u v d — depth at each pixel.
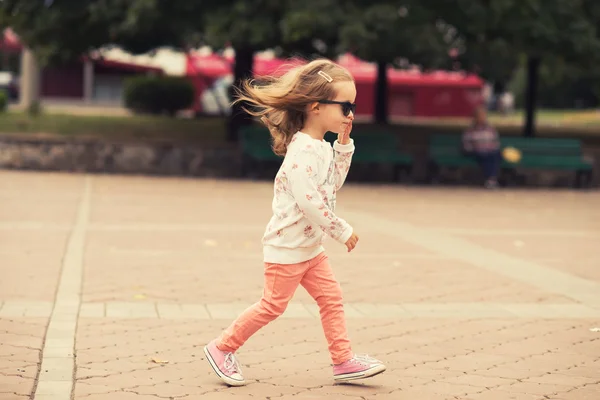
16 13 21.31
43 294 8.10
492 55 31.36
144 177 19.67
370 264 10.11
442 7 19.94
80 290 8.30
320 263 5.59
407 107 47.12
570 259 10.84
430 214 14.95
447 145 21.06
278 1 18.50
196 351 6.41
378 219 14.02
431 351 6.59
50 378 5.66
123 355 6.24
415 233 12.62
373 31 18.50
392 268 9.90
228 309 7.73
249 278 9.12
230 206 14.97
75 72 47.66
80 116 33.19
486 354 6.54
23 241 10.89
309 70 5.38
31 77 37.03
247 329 5.55
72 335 6.72
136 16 18.69
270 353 6.44
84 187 17.06
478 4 19.44
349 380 5.68
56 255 10.05
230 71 42.62
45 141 19.98
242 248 10.93
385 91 37.00
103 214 13.45
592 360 6.42
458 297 8.49
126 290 8.36
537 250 11.47
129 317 7.34
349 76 5.44
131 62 45.38
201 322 7.25
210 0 19.52
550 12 20.12
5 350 6.26
